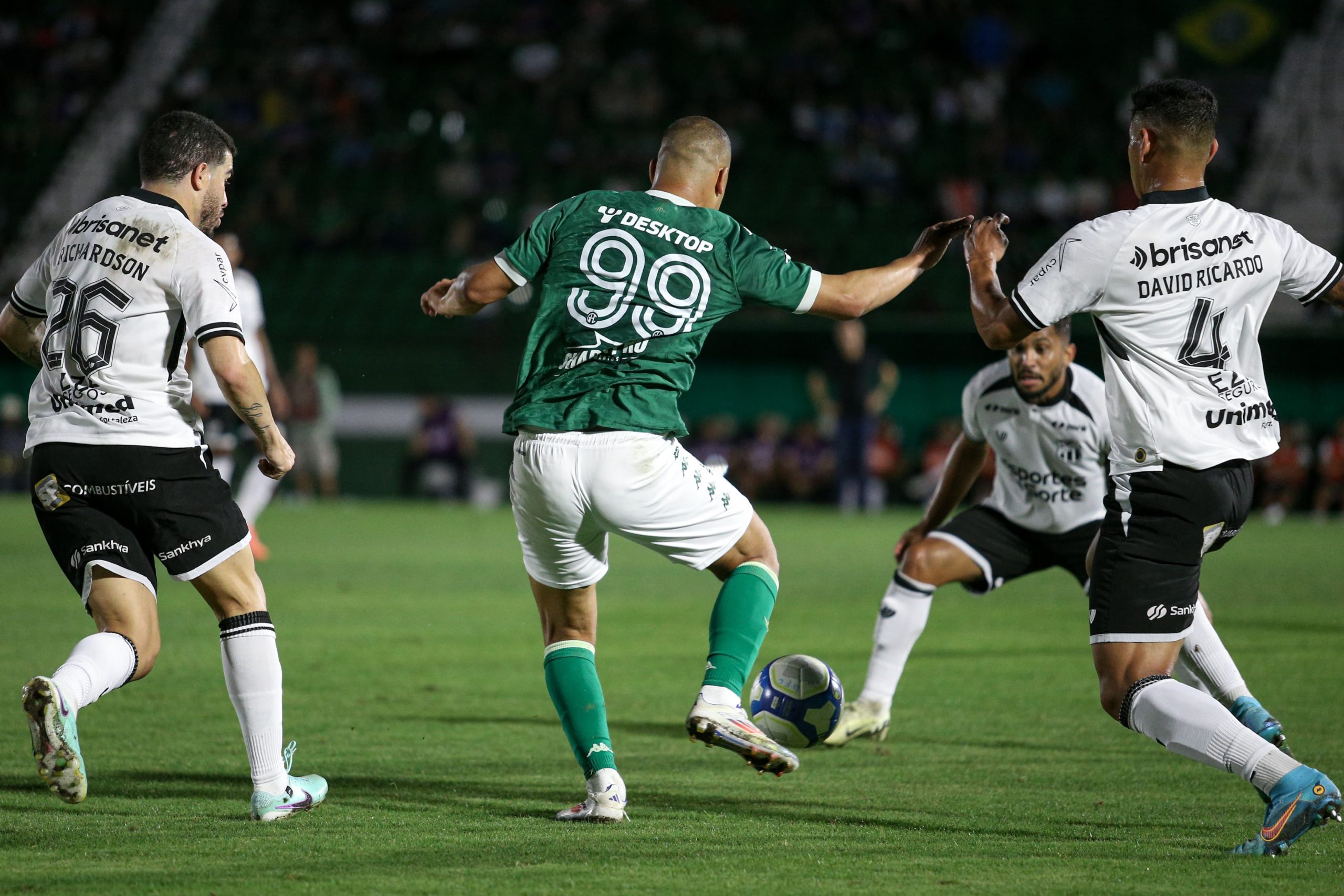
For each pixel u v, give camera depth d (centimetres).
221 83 9756
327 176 8906
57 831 1334
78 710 1284
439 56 9762
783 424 6850
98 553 1367
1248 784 1603
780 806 1478
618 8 9925
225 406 3138
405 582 3678
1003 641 2797
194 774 1612
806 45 9338
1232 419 1352
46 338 1386
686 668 2464
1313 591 3528
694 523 1395
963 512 2012
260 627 1402
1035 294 1359
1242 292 1348
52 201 9181
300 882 1150
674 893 1127
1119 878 1184
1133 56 9256
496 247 7950
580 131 8988
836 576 3916
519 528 1424
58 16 10294
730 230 1408
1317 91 9125
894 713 2084
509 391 7169
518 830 1350
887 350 6750
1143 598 1345
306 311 7781
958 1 9506
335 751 1766
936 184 8250
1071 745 1848
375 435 7212
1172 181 1370
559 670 1434
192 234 1373
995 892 1136
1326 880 1180
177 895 1108
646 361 1374
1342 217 8288
